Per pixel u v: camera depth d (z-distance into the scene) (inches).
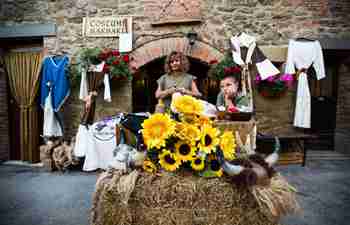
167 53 167.5
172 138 54.2
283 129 172.9
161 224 52.2
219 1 167.2
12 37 169.8
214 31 167.6
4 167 160.1
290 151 162.9
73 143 153.1
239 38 163.9
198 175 54.9
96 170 149.9
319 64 163.2
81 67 154.2
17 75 165.5
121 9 166.2
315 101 188.7
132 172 54.4
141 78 200.4
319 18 171.2
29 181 133.0
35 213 96.7
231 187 52.3
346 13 171.9
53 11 168.2
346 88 181.0
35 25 168.1
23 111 165.8
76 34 168.2
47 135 155.4
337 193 115.5
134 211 52.6
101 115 167.2
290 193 51.1
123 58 157.2
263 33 169.9
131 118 62.3
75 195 114.0
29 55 165.5
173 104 56.9
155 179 53.4
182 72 97.6
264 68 160.7
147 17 166.2
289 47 163.2
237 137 63.0
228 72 155.3
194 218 52.2
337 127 187.6
